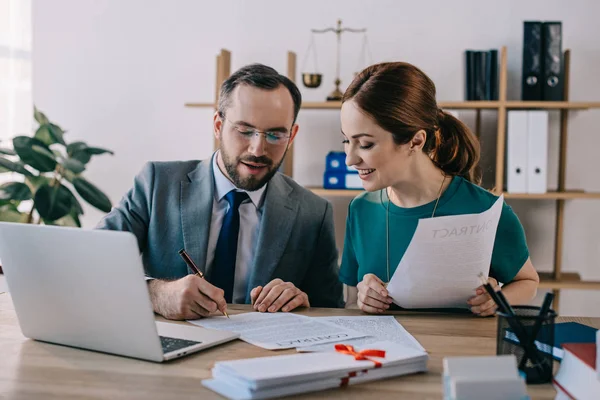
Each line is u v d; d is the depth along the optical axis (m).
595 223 3.55
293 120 1.98
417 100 1.65
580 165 3.52
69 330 1.34
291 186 2.12
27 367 1.23
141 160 3.83
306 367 1.12
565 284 3.29
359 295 1.69
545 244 3.57
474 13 3.54
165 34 3.77
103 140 3.85
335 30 3.62
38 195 3.29
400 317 1.60
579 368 1.05
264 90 1.89
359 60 3.62
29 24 3.87
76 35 3.83
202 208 2.01
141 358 1.27
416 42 3.58
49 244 1.30
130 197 2.10
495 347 1.35
